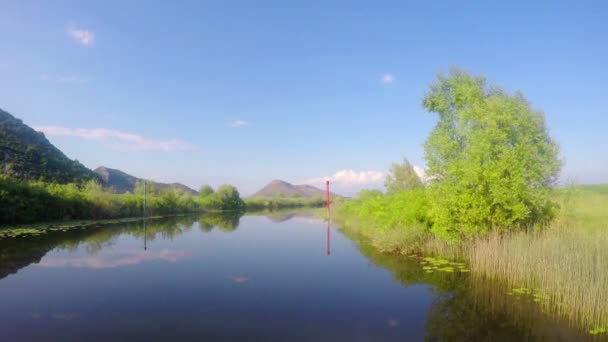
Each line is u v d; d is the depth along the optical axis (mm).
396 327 7816
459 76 18672
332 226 32875
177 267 14117
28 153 58844
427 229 17297
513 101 13438
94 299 9867
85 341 7027
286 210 76125
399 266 13969
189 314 8656
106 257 16250
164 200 55281
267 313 8758
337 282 11711
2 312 8773
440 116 19375
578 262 9133
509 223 12812
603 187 23906
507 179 12188
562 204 14875
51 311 8852
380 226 20406
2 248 18391
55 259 15609
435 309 8961
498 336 7258
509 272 11180
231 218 46219
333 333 7492
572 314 8297
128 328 7742
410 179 32438
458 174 13109
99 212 40219
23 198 29953
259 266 14344
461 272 12680
